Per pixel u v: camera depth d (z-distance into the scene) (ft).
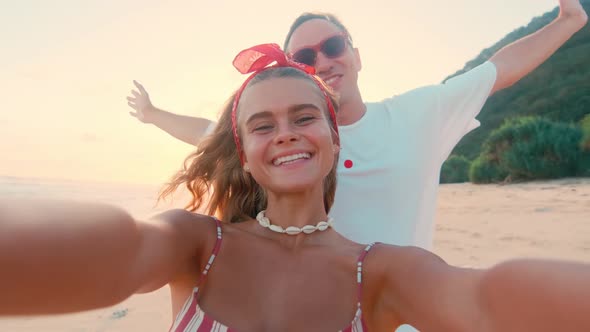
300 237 1.94
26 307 1.13
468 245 8.05
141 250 1.48
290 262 1.89
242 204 2.42
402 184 2.89
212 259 1.85
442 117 3.15
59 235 1.16
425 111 3.06
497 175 27.58
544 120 26.48
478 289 1.31
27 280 1.11
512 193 18.98
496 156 27.78
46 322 5.04
